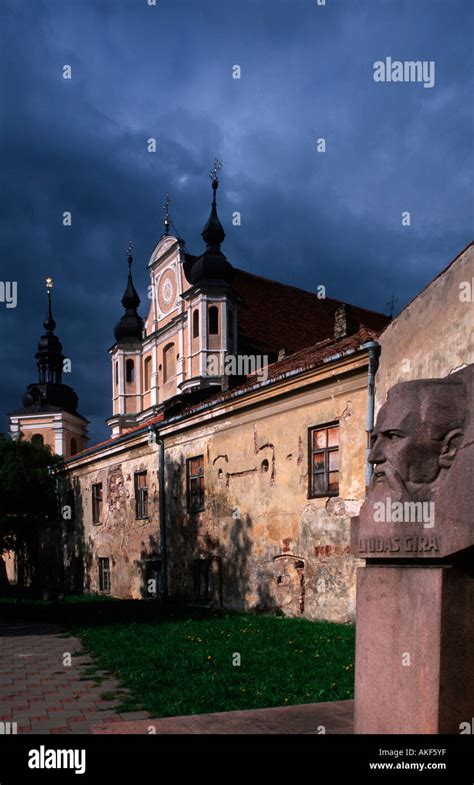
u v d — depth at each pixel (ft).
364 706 10.81
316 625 37.19
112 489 72.79
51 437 166.30
